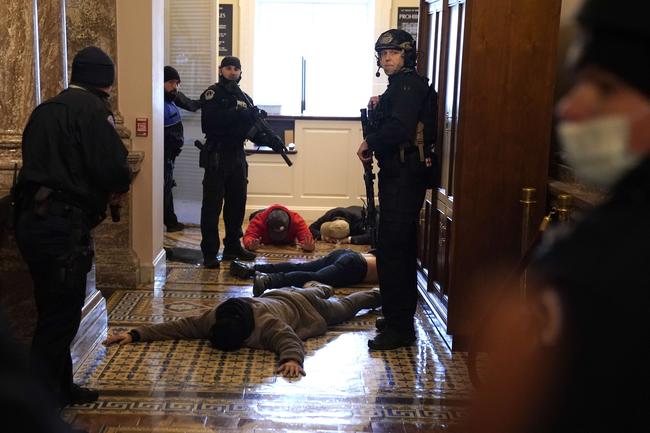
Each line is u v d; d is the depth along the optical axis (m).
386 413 3.27
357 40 9.15
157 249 5.49
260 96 9.15
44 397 0.73
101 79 3.03
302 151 7.90
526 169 3.88
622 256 0.93
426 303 4.88
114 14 5.04
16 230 2.87
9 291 3.30
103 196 3.01
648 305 0.90
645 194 0.96
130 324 4.41
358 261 5.32
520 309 1.03
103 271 5.18
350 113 9.17
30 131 2.89
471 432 1.06
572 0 3.71
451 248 4.04
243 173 5.95
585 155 1.00
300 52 9.16
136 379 3.55
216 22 7.32
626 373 0.90
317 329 4.25
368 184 4.85
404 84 3.86
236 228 6.07
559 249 0.99
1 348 0.71
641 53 0.94
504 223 3.92
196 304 4.85
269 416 3.19
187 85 7.48
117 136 2.96
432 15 4.93
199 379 3.58
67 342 2.97
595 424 0.91
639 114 0.95
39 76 3.51
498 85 3.83
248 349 3.98
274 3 9.05
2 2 3.30
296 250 6.57
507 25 3.79
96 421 3.09
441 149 4.52
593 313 0.92
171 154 7.23
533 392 0.96
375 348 4.05
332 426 3.12
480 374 3.71
